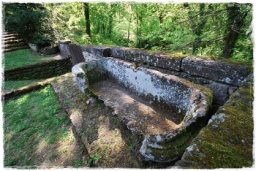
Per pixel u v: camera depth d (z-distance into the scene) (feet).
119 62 12.88
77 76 11.89
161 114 9.51
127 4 33.19
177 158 5.85
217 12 14.80
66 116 12.33
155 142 6.02
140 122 9.07
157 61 11.68
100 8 36.22
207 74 9.02
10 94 16.67
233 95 6.00
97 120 10.63
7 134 11.95
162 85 9.70
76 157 9.09
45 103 14.76
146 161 7.07
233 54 14.87
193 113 6.50
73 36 34.71
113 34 38.17
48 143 10.49
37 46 29.60
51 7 36.09
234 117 4.88
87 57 20.16
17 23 28.89
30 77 22.86
